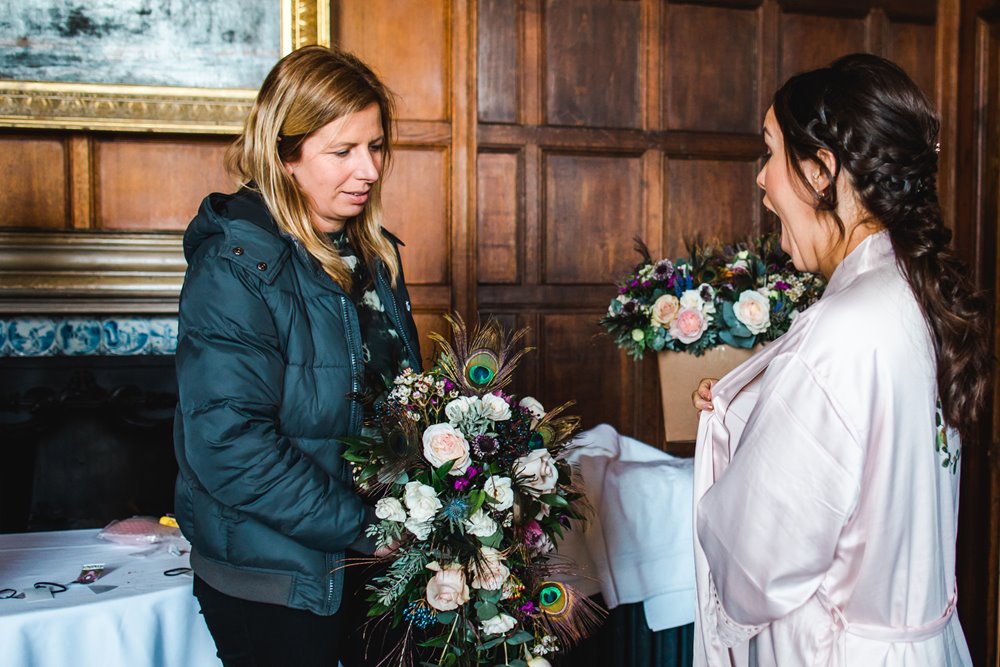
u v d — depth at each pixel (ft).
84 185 10.09
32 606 5.26
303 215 5.35
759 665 4.12
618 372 11.73
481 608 5.08
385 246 6.11
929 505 3.85
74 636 5.24
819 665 3.82
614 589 6.66
